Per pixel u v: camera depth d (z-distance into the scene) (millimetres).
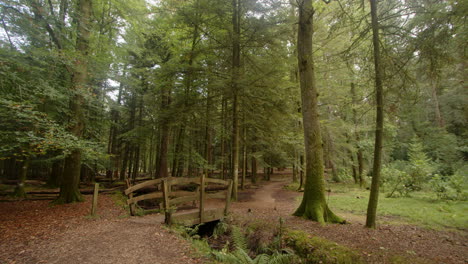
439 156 17609
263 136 14859
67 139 6262
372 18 5883
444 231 5855
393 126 15727
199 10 10406
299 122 15984
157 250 4289
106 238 4902
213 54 12195
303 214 7367
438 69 5402
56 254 4020
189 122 14180
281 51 11234
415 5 5184
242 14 11188
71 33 9469
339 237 5449
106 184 17250
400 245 4863
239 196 13797
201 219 6793
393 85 5676
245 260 4230
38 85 6430
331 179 20734
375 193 6227
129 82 13031
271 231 6020
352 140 17203
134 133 14516
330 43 12828
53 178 14094
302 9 7664
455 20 4715
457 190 9883
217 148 24750
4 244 4512
